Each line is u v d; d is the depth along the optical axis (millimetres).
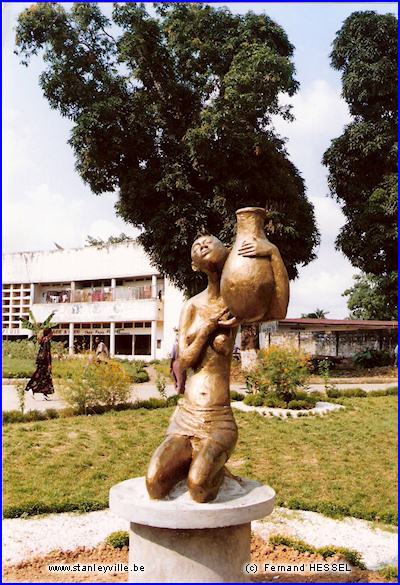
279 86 17109
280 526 5789
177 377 11102
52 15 17250
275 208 17422
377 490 7113
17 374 21000
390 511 6164
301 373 13164
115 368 12562
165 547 3383
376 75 20875
